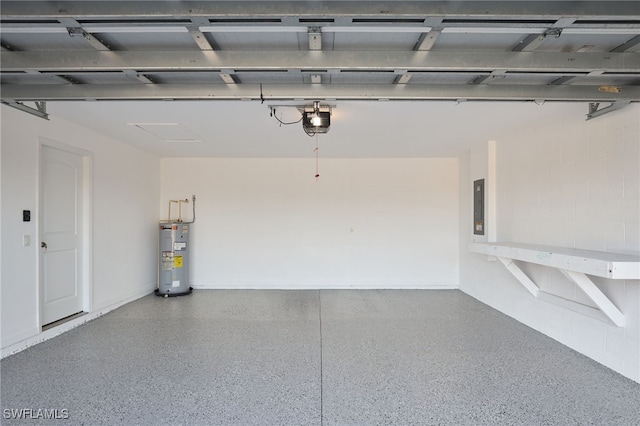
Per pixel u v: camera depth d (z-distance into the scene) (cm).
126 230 510
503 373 287
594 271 245
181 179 615
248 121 369
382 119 361
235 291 597
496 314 459
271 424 218
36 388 260
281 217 614
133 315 454
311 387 264
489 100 260
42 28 174
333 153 573
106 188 460
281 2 158
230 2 158
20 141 323
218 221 614
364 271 614
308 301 530
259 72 228
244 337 373
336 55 201
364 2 158
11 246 316
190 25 172
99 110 332
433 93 253
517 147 427
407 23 170
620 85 257
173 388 262
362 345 350
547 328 376
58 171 381
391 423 219
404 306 500
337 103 308
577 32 180
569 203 343
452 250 611
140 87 251
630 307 274
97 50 200
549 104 305
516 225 429
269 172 616
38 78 243
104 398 247
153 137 452
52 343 350
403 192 612
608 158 298
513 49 205
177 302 523
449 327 405
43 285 361
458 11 158
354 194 614
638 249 270
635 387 262
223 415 227
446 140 469
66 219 395
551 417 225
